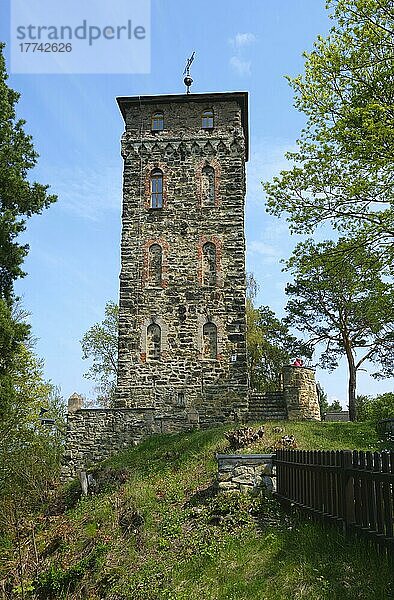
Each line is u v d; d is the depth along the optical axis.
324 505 10.07
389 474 7.88
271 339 41.69
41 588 13.32
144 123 28.69
